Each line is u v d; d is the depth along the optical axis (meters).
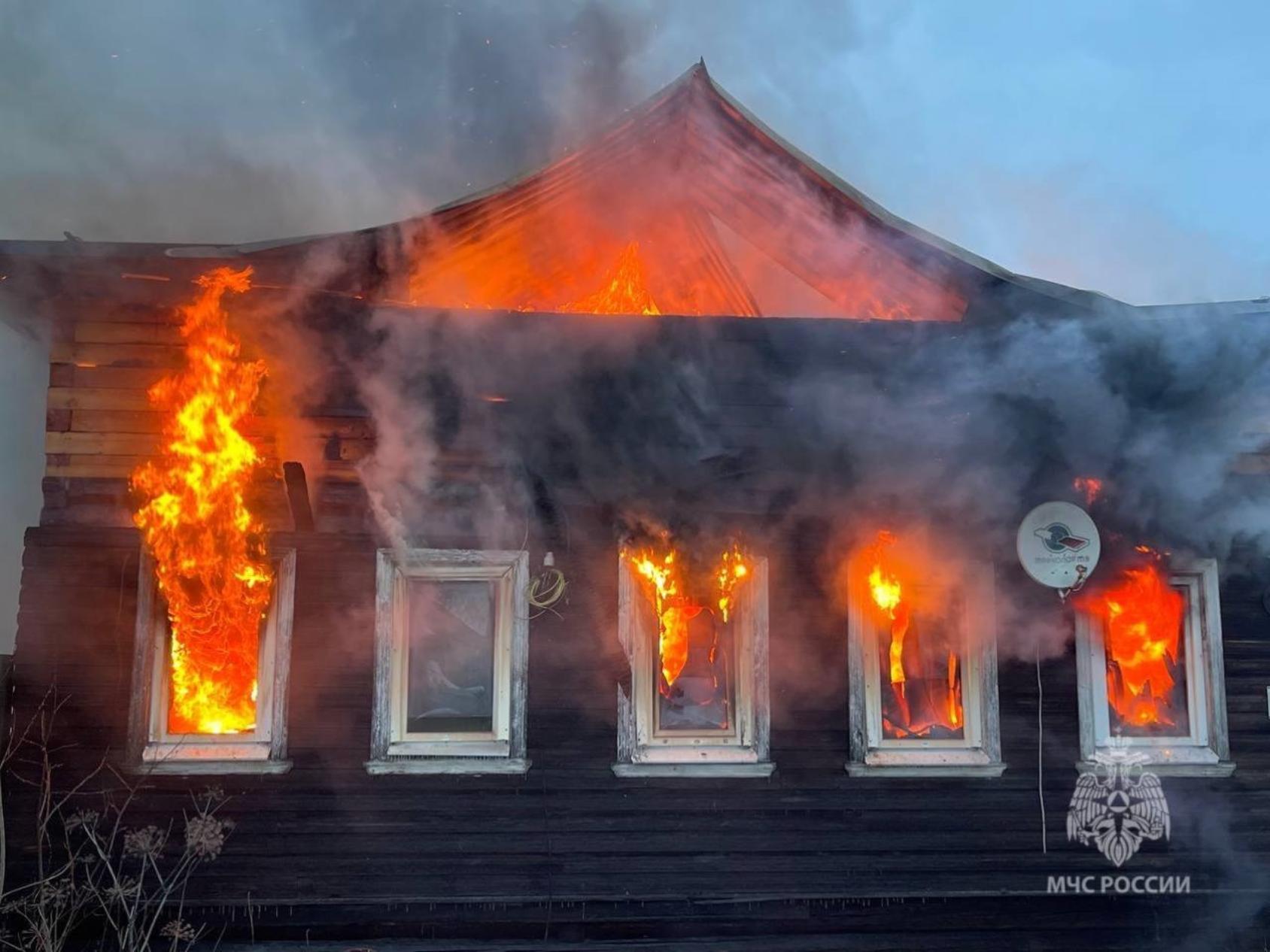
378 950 6.71
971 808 7.29
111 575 6.96
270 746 6.87
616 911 6.99
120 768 6.75
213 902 6.73
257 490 7.12
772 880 7.09
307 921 6.79
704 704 7.29
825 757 7.23
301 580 7.06
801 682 7.29
